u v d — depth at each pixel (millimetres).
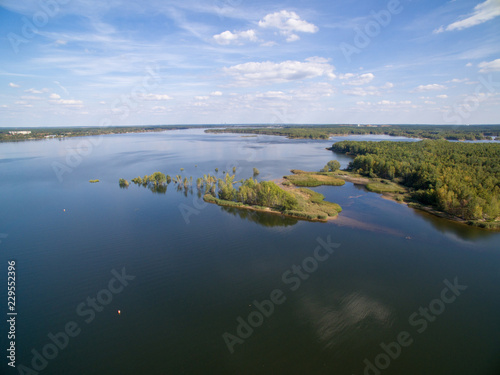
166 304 47188
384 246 64938
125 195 105875
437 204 88250
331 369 35156
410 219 80750
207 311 45500
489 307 45312
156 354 37906
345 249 63656
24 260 60094
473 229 73562
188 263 59062
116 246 66188
